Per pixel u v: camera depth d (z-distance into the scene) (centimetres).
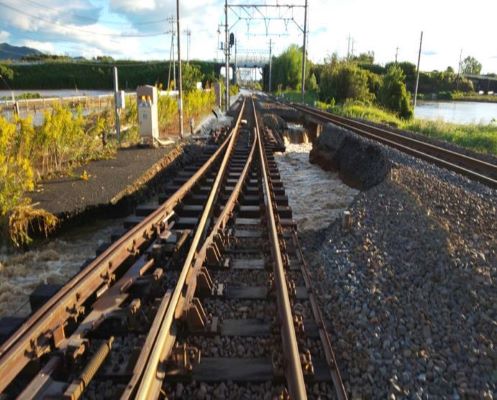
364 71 5088
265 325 452
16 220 722
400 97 4106
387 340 439
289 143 2614
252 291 525
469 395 362
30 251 721
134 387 321
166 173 1298
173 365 366
